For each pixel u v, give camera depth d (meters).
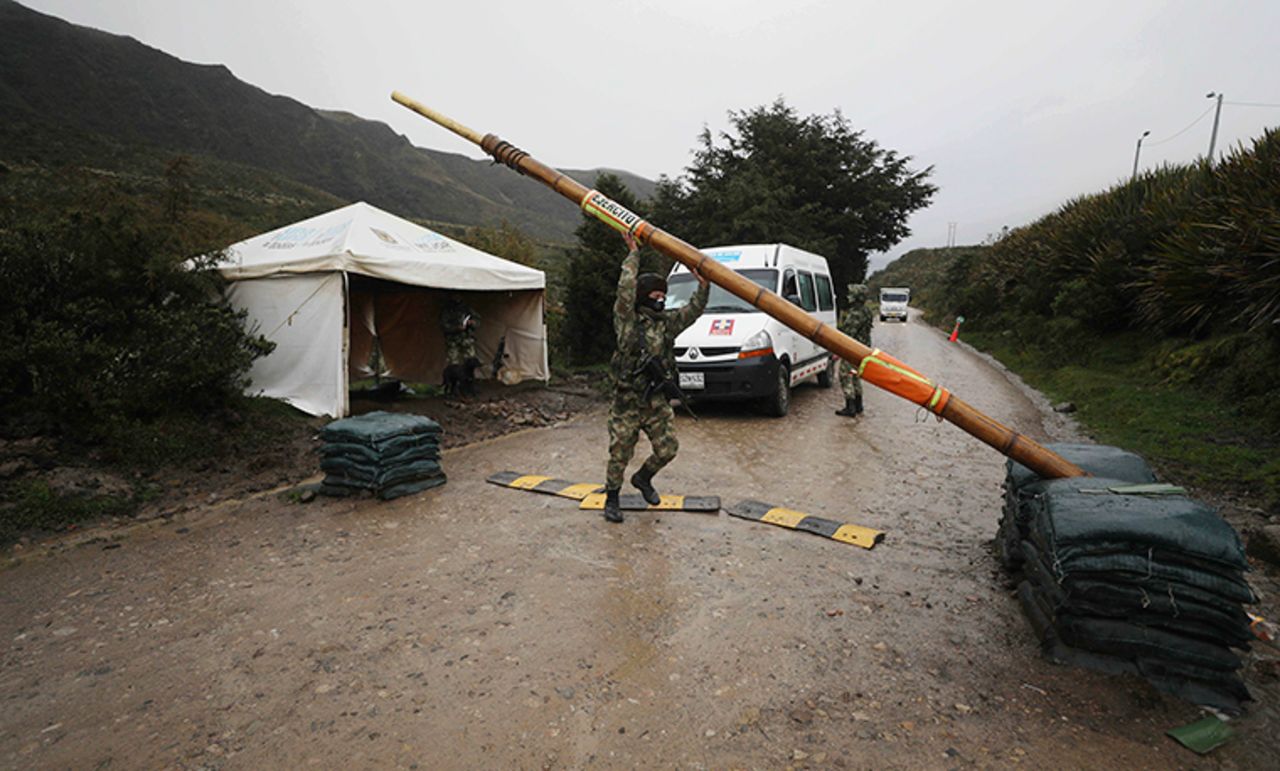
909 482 5.89
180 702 2.68
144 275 6.57
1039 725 2.49
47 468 5.11
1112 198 16.06
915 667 2.91
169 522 4.82
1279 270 7.99
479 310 11.52
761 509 5.04
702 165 22.62
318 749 2.39
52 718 2.58
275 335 7.86
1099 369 11.65
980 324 25.08
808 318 3.90
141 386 5.98
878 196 22.83
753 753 2.36
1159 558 2.64
